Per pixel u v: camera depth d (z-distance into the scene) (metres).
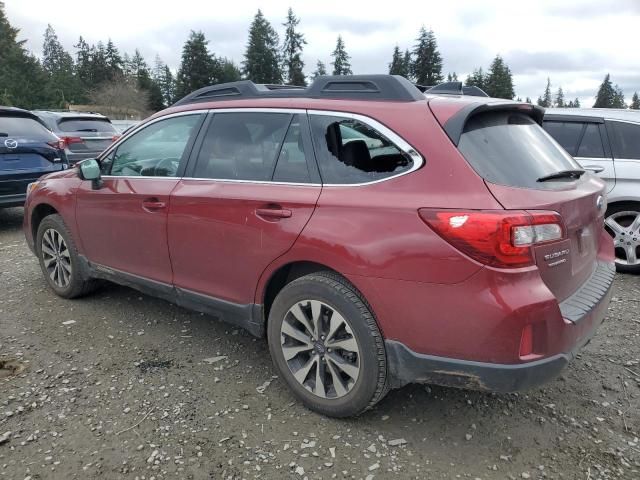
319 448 2.69
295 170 2.98
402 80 2.85
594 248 3.06
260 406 3.05
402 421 2.92
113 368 3.48
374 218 2.56
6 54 63.69
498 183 2.41
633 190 5.35
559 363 2.41
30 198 4.87
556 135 5.84
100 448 2.68
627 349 3.79
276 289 3.19
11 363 3.52
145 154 3.88
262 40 75.00
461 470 2.54
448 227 2.34
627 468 2.55
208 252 3.32
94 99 72.50
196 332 4.05
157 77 92.56
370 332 2.62
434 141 2.53
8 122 7.45
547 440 2.76
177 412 2.99
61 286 4.69
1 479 2.46
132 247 3.88
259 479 2.48
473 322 2.34
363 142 2.75
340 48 81.75
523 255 2.29
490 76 79.69
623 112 5.62
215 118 3.48
